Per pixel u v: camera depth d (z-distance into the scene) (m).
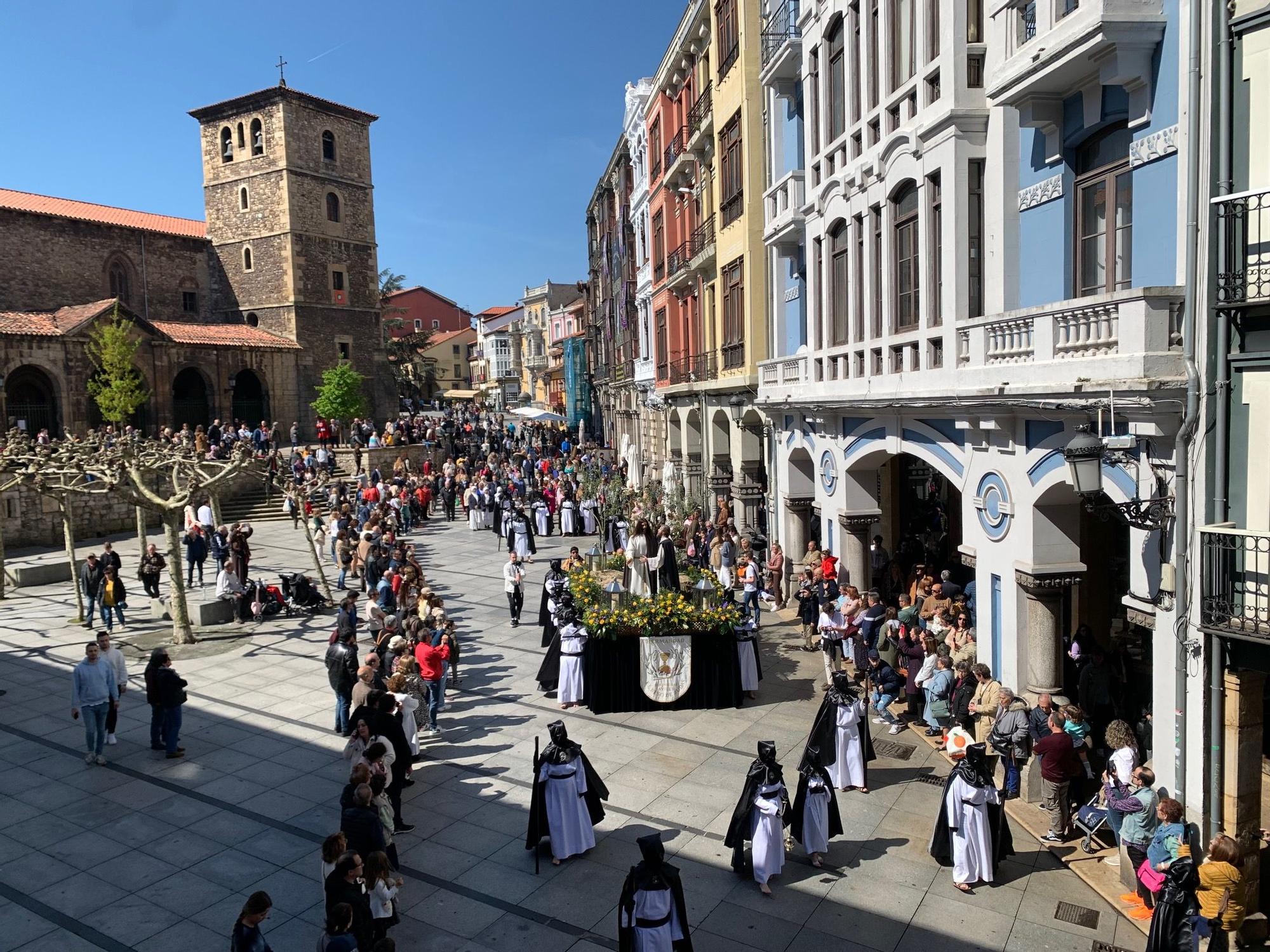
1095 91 10.52
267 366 49.25
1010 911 9.07
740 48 22.53
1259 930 8.39
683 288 30.30
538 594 23.78
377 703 10.94
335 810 11.34
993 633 12.64
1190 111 8.75
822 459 18.72
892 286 15.02
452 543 32.47
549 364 97.38
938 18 13.45
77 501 32.91
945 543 20.27
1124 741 9.76
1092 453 9.19
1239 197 8.16
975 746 9.73
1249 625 8.38
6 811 11.28
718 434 27.11
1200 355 8.74
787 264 21.33
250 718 14.58
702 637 14.80
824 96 17.70
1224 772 8.70
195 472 20.45
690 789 11.80
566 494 34.75
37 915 9.01
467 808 11.40
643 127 37.69
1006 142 12.27
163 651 12.95
